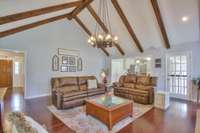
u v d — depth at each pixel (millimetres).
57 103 3936
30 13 3330
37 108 3982
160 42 5691
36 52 5484
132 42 6410
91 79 5465
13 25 4000
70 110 3832
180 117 3293
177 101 4898
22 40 5082
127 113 3184
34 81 5453
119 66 8805
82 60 7180
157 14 4281
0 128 2229
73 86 4934
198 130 2602
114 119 2750
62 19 6262
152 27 5090
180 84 5379
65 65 6449
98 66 8094
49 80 5906
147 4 4270
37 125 1391
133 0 4344
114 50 7738
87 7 5289
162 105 3986
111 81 8234
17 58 8492
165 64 5816
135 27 5480
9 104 4355
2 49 4629
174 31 4941
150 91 4504
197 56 4891
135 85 5246
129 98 5008
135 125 2863
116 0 4582
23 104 4371
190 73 5055
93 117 3262
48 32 5820
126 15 5066
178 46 5430
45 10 3586
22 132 1043
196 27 4449
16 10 2990
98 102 3201
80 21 6465
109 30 6145
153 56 6254
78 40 6984
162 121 3062
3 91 6656
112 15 5309
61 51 6297
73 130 2637
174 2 3885
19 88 7648
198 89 4609
